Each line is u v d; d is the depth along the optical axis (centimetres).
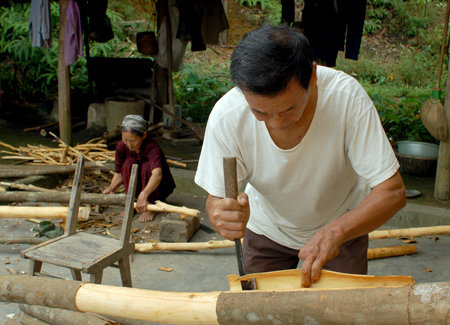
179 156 589
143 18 1289
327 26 578
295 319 115
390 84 1145
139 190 408
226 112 159
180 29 684
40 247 244
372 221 145
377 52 1322
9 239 348
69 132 573
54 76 945
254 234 199
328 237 138
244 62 118
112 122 698
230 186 144
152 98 732
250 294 125
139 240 367
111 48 1091
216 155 167
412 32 1397
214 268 323
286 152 157
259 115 129
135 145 386
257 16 1373
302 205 175
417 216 397
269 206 187
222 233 145
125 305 143
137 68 759
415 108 747
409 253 344
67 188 468
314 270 133
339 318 110
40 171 471
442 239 374
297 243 192
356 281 132
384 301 105
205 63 1215
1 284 174
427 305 100
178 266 325
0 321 247
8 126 712
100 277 233
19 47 919
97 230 384
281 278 141
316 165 161
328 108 150
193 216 372
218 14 684
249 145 162
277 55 115
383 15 1420
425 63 1248
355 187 185
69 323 214
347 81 154
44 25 557
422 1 1448
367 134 151
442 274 316
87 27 784
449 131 419
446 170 433
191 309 130
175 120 753
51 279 169
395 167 151
